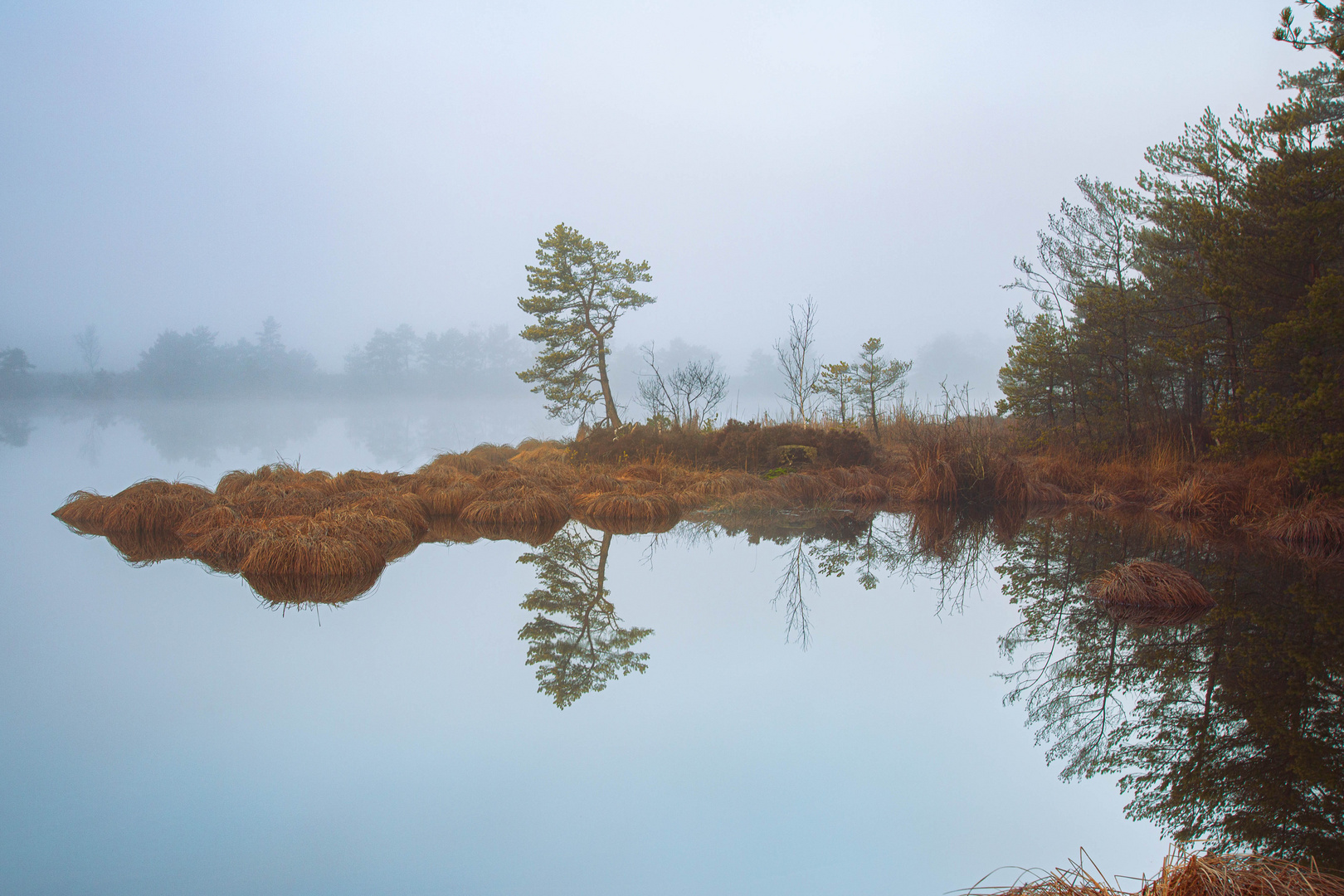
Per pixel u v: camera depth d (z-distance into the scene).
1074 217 18.17
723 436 20.53
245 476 15.86
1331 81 13.44
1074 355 18.38
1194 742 5.12
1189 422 16.89
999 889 3.42
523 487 14.88
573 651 6.88
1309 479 11.71
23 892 3.37
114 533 12.74
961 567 10.62
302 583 9.25
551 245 25.17
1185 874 3.10
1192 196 14.59
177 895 3.34
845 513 15.45
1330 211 11.16
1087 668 6.54
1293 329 11.03
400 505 13.38
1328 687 5.95
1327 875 3.24
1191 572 9.63
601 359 25.81
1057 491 16.09
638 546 12.12
